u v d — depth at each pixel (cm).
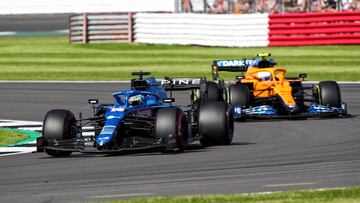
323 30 11050
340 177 3344
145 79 4512
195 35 11675
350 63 9669
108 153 4228
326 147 4347
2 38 14262
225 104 4444
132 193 3094
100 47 12138
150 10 15862
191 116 4606
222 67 6181
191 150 4272
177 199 2872
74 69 9744
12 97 7444
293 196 2883
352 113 6012
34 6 16625
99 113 4406
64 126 4172
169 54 11000
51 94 7575
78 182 3394
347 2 12044
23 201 2980
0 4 16762
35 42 13275
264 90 5850
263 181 3297
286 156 4031
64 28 15325
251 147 4394
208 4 12888
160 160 3931
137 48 11856
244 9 12712
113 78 8850
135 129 4247
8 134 5212
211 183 3278
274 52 10744
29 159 4147
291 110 5575
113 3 16150
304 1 12344
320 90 5769
